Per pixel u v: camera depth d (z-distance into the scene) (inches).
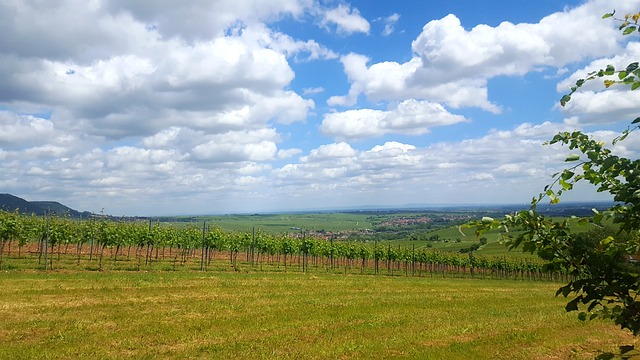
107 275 1306.6
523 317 925.8
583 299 129.6
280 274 1763.0
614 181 130.3
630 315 122.9
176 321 756.6
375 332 736.3
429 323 828.6
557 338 713.0
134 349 582.6
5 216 1553.9
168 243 2010.3
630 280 123.5
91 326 690.8
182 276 1403.8
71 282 1111.6
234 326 743.1
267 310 900.6
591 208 135.1
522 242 130.8
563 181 131.8
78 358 530.6
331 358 571.2
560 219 131.5
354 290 1320.1
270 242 2361.0
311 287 1330.0
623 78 112.2
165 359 543.8
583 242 126.7
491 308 1059.9
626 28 114.5
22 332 636.1
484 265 3139.8
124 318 760.3
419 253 2940.5
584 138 133.0
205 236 2063.2
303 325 771.4
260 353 582.6
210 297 1028.5
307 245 2420.0
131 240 1802.4
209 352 581.3
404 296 1232.8
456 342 678.5
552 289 1777.8
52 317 736.3
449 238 5930.1
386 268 3065.9
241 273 1686.8
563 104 121.3
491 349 638.5
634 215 125.7
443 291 1441.9
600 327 814.5
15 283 1045.2
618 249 124.0
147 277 1312.7
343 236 7780.5
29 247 2055.9
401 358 578.6
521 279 3144.7
